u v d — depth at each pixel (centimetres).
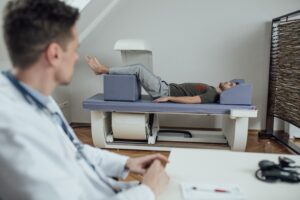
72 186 65
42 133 65
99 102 294
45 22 69
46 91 75
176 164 109
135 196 75
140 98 322
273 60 357
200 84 330
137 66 302
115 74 302
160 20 379
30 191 59
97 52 394
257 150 317
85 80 401
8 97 67
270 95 362
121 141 316
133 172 104
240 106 283
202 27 373
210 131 367
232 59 375
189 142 328
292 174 97
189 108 283
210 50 377
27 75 72
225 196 87
